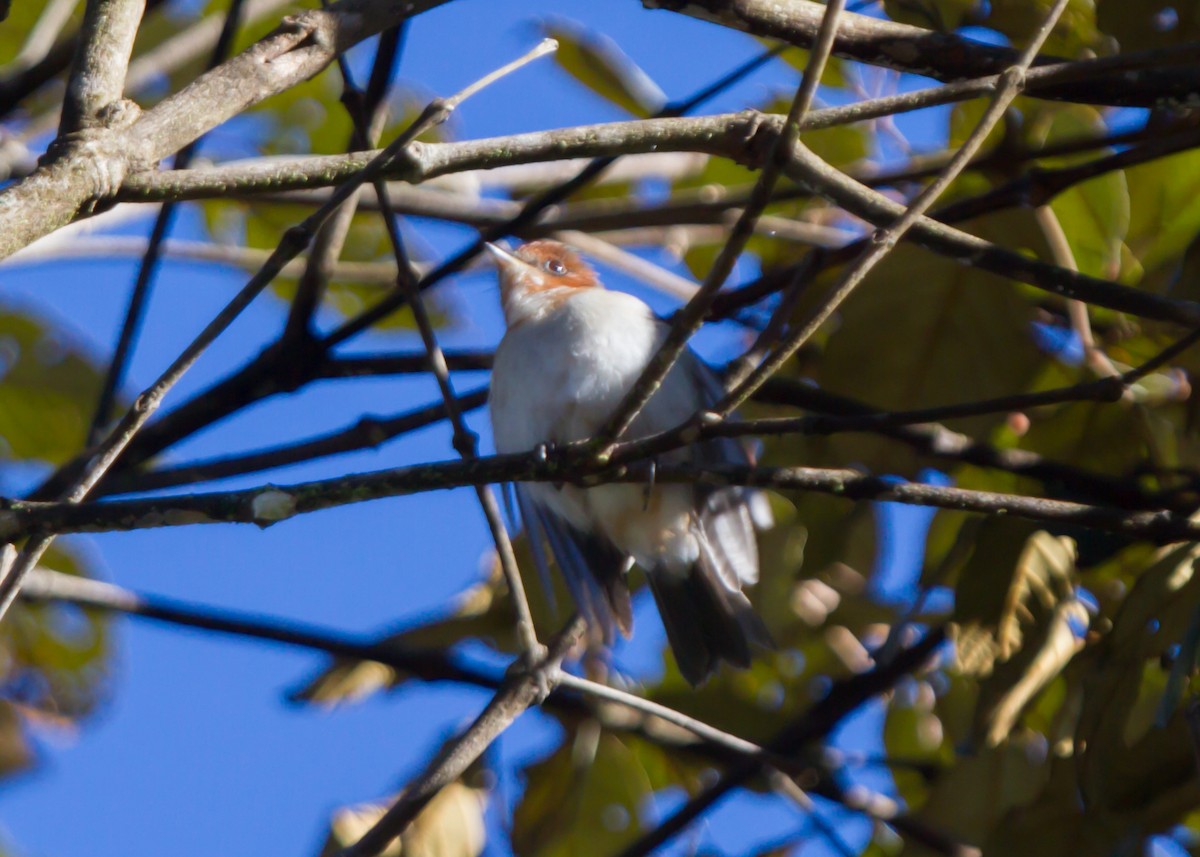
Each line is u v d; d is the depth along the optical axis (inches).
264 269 218.5
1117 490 350.9
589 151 242.8
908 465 361.7
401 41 342.0
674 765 423.8
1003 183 384.2
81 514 221.8
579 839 390.6
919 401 359.3
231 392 383.2
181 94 214.7
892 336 357.4
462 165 232.2
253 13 397.4
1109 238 375.2
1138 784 296.0
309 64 225.9
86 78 209.5
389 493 231.3
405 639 402.0
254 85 219.6
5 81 348.8
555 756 394.0
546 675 282.4
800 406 370.3
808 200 451.5
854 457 363.3
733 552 359.6
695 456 367.9
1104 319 384.5
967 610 325.1
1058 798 315.0
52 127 410.9
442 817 341.4
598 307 379.9
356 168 221.8
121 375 315.9
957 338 356.2
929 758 423.2
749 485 242.8
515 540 414.0
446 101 220.5
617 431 230.1
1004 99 217.9
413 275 285.1
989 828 333.4
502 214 437.7
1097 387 252.7
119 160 203.6
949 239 276.8
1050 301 389.1
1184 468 361.7
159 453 386.6
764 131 254.4
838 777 414.0
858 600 403.2
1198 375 344.2
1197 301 336.8
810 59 191.3
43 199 195.8
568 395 367.2
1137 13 337.7
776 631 405.7
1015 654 320.5
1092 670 301.0
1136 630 292.7
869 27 297.1
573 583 374.0
